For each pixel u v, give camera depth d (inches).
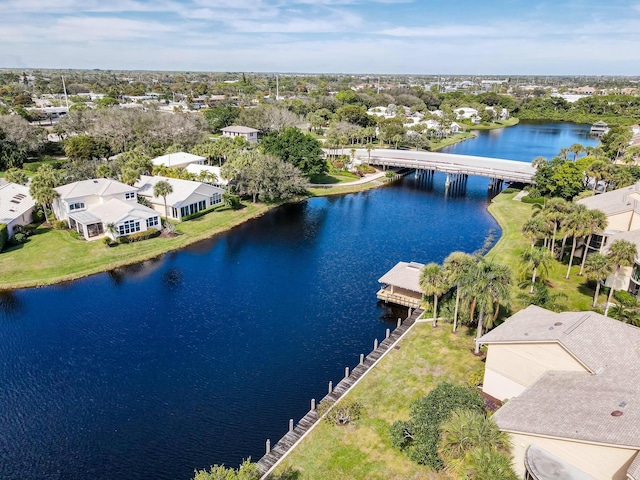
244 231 3065.9
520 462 1039.6
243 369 1612.9
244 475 913.5
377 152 5428.2
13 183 3348.9
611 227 2289.6
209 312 1996.8
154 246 2677.2
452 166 4453.7
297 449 1211.2
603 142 5738.2
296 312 2003.0
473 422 937.5
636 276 1907.0
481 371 1467.8
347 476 1121.4
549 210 2396.7
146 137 5059.1
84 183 2997.0
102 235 2785.4
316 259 2598.4
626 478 908.6
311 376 1578.5
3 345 1737.2
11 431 1334.9
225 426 1354.6
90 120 5467.5
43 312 1974.7
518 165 4638.3
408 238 2945.4
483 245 2800.2
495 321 1800.0
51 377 1562.5
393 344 1692.9
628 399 1024.2
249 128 6220.5
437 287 1745.8
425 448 1131.3
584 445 941.8
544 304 1828.2
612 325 1302.9
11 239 2628.0
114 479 1184.2
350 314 1989.4
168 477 1189.1
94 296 2122.3
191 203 3221.0
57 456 1251.8
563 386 1137.4
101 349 1724.9
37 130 4990.2
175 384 1534.2
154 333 1833.2
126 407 1429.6
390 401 1386.6
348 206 3710.6
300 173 3850.9
